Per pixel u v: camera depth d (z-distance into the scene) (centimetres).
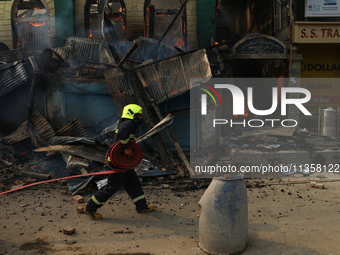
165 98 759
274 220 420
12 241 357
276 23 1289
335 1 1074
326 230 380
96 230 392
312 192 554
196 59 760
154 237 370
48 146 641
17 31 1045
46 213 454
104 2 881
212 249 320
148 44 915
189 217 439
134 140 443
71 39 880
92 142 630
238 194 315
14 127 876
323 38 1062
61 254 325
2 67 791
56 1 992
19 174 663
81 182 569
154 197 538
